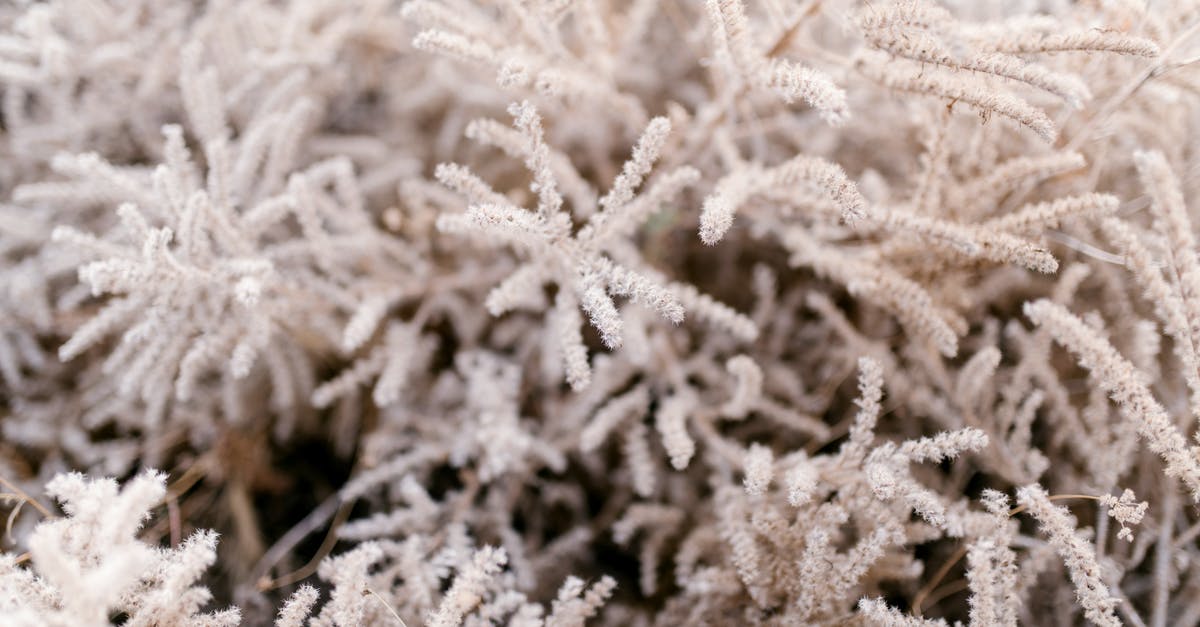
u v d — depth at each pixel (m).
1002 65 0.64
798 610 0.67
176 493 0.73
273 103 0.75
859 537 0.69
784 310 0.75
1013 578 0.65
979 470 0.72
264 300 0.71
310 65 0.76
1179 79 0.68
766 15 0.75
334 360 0.77
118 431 0.76
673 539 0.74
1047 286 0.74
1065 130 0.72
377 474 0.74
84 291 0.73
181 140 0.70
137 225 0.68
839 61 0.68
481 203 0.67
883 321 0.74
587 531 0.74
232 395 0.74
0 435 0.75
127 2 0.76
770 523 0.67
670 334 0.76
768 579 0.68
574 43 0.78
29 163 0.77
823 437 0.73
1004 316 0.75
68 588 0.61
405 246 0.77
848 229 0.72
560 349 0.74
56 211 0.76
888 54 0.66
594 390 0.74
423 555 0.70
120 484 0.75
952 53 0.64
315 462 0.78
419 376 0.77
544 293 0.76
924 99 0.67
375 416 0.77
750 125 0.73
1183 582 0.70
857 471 0.67
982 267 0.70
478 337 0.78
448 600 0.66
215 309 0.70
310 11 0.75
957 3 0.73
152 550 0.66
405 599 0.69
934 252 0.70
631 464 0.73
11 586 0.64
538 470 0.77
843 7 0.72
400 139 0.80
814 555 0.66
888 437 0.73
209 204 0.69
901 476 0.66
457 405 0.77
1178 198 0.66
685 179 0.68
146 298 0.69
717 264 0.78
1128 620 0.70
